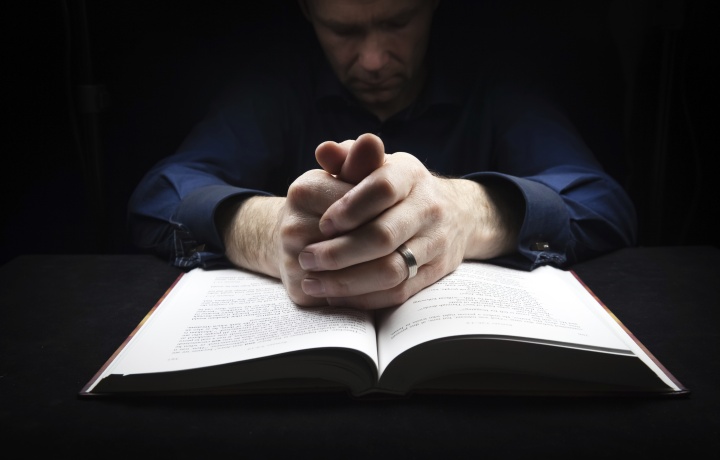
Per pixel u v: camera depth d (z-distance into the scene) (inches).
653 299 28.9
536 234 30.2
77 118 50.2
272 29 51.7
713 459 19.1
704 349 24.6
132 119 53.6
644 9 44.0
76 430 20.4
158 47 52.4
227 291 27.7
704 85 49.1
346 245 23.4
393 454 19.3
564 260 30.4
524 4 50.1
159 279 31.9
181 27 52.2
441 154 47.8
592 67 52.3
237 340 23.1
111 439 20.0
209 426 20.6
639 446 19.6
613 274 31.9
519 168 42.7
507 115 45.8
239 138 45.9
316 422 20.8
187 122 54.3
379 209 23.5
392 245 23.5
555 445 19.7
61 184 52.4
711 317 27.1
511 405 21.6
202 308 26.0
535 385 22.5
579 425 20.6
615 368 22.1
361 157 24.1
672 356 24.2
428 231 25.2
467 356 22.1
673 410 21.3
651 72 47.0
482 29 49.7
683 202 52.4
